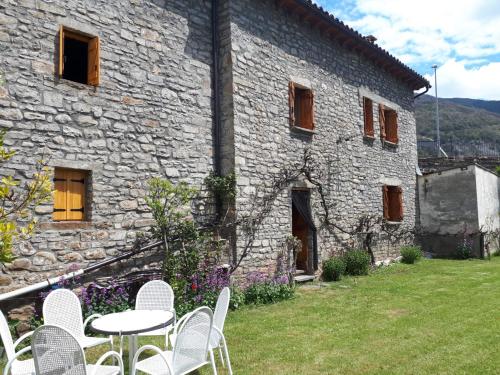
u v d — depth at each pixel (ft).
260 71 26.11
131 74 20.86
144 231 20.75
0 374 13.00
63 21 18.63
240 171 24.16
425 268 34.65
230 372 12.39
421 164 54.39
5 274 16.42
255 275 24.12
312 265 29.50
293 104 28.27
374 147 36.83
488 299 22.58
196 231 21.45
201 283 21.39
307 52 30.01
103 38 19.95
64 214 18.47
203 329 10.75
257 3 26.32
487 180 45.55
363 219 34.24
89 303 18.01
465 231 42.11
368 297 23.72
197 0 24.21
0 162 16.46
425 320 18.56
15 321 16.39
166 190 20.25
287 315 20.02
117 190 19.89
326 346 15.42
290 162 27.81
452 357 13.92
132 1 21.25
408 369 13.03
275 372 13.08
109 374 10.18
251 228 24.44
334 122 32.04
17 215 16.74
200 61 23.98
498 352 14.26
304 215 29.14
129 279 19.84
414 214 43.39
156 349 10.11
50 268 17.51
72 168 18.52
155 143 21.52
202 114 23.77
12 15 17.29
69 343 9.20
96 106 19.45
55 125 18.07
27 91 17.42
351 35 32.17
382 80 38.55
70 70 23.20
